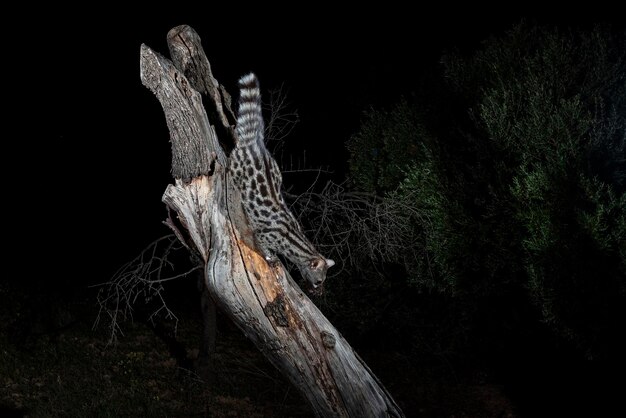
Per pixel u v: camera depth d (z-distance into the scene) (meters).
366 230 12.02
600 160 10.16
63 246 17.94
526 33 11.97
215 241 6.97
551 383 12.93
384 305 13.85
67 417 12.21
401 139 12.45
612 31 16.28
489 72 12.03
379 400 7.52
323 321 7.34
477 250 11.47
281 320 7.06
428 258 12.05
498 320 12.56
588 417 12.02
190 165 6.96
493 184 11.25
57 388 13.00
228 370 14.87
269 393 14.33
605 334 9.92
